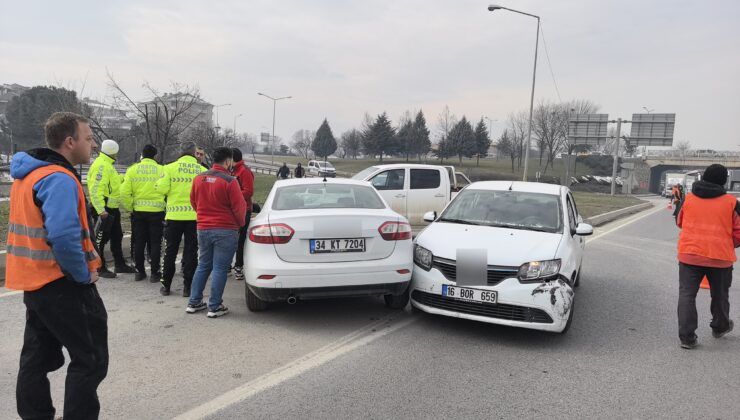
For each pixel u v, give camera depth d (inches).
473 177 2155.5
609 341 193.5
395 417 128.7
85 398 106.6
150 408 130.0
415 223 420.5
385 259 194.7
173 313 210.7
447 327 201.8
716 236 186.4
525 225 224.2
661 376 160.9
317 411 130.6
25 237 100.8
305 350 173.0
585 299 261.7
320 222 188.2
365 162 3021.7
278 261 186.2
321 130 3228.3
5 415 124.3
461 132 2514.8
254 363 160.6
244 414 128.0
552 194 245.4
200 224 203.8
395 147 2677.2
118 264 282.8
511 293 180.9
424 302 200.7
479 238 203.6
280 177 1270.9
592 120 1566.2
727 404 142.2
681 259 191.8
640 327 213.2
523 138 2513.5
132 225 267.6
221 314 208.2
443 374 156.5
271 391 141.3
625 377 159.2
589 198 1456.7
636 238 561.3
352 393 141.5
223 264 204.8
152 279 262.4
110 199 266.8
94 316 107.7
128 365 156.4
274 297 188.2
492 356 172.9
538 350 180.5
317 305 228.8
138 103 813.2
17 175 101.8
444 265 195.8
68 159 107.5
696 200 191.3
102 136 855.1
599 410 136.3
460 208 247.6
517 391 146.3
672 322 221.9
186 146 238.7
